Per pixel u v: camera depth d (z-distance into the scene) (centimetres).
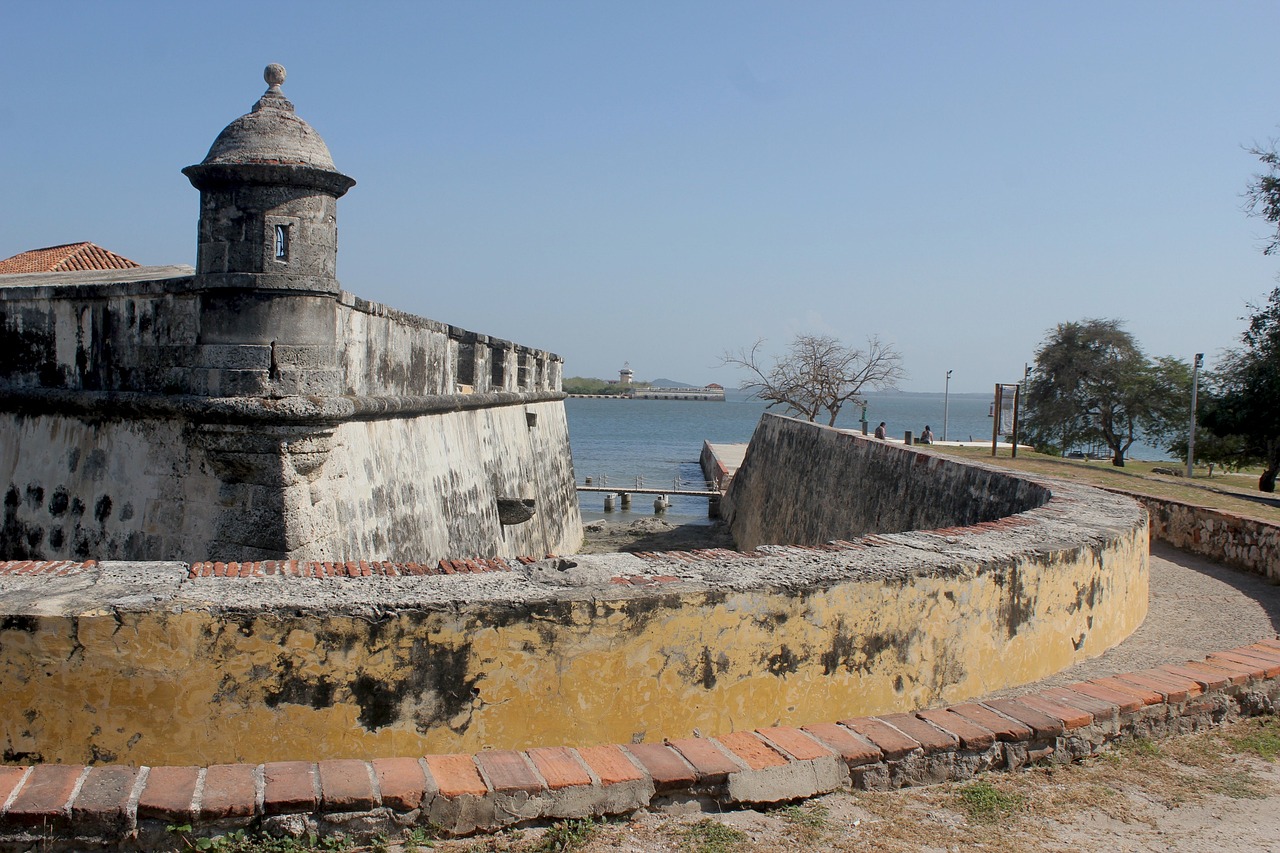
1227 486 3014
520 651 479
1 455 1143
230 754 448
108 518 1027
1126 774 484
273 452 931
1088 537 763
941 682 600
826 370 5303
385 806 381
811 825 411
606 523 3369
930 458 1456
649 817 410
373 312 1126
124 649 436
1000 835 414
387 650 462
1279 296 2958
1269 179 2786
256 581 492
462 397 1521
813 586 544
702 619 513
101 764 437
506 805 393
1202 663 606
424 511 1318
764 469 2920
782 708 538
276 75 977
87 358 1062
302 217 935
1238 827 433
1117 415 4966
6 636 428
